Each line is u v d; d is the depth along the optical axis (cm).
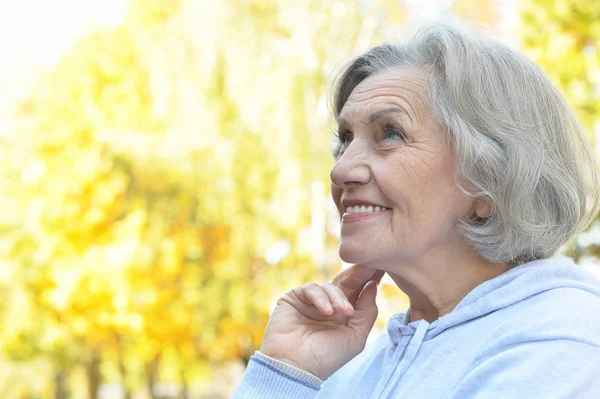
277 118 1075
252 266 1157
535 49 671
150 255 1152
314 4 1038
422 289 178
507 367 148
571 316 151
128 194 1178
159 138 1148
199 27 1116
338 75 202
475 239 170
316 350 198
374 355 199
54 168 1198
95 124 1190
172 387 1549
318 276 1094
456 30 179
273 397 192
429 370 163
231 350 1199
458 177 171
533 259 175
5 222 1189
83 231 1175
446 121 171
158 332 1166
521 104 173
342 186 181
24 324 1191
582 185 179
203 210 1139
